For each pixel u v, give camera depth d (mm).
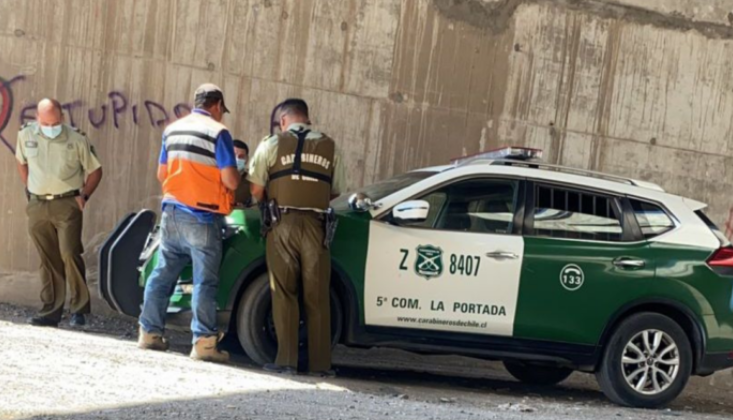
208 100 7500
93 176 8836
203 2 9969
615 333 7664
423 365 10102
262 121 10102
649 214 7914
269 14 10102
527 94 10797
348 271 7363
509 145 10742
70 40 9742
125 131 9844
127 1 9820
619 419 6859
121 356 7031
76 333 8547
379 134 10383
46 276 8859
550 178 7805
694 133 11250
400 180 8172
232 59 10031
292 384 6750
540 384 9438
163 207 7309
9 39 9648
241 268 7344
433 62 10508
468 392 8219
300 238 7141
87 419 4957
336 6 10250
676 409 8461
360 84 10320
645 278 7688
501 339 7520
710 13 11234
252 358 7410
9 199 9672
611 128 11039
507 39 10727
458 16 10570
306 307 7266
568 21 10891
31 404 5199
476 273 7465
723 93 11305
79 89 9758
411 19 10445
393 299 7395
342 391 6762
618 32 11023
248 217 7508
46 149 8586
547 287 7539
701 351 7801
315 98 10227
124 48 9836
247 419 5285
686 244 7844
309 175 7199
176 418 5152
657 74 11141
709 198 11289
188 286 7516
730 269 7855
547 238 7637
